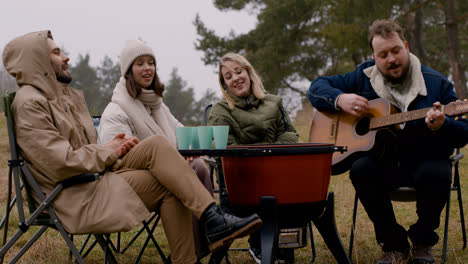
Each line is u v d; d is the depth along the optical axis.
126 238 4.14
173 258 2.44
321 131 3.51
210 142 2.64
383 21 3.10
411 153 3.03
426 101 3.03
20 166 2.32
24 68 2.41
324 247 3.71
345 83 3.53
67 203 2.32
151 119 3.27
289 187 2.41
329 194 2.76
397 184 3.11
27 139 2.29
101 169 2.37
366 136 3.18
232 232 2.31
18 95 2.37
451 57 17.06
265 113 3.28
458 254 3.38
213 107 3.33
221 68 3.30
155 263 3.41
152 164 2.40
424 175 2.89
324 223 2.78
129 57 3.21
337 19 16.58
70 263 3.29
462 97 16.72
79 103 2.75
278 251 2.61
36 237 2.38
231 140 3.22
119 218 2.30
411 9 16.50
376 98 3.33
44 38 2.45
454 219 4.40
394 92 3.19
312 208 2.48
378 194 3.00
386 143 3.12
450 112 2.78
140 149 2.45
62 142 2.33
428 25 21.09
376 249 3.54
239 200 2.48
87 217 2.31
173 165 2.37
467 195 5.46
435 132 2.96
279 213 2.44
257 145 2.59
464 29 19.33
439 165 2.90
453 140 2.86
